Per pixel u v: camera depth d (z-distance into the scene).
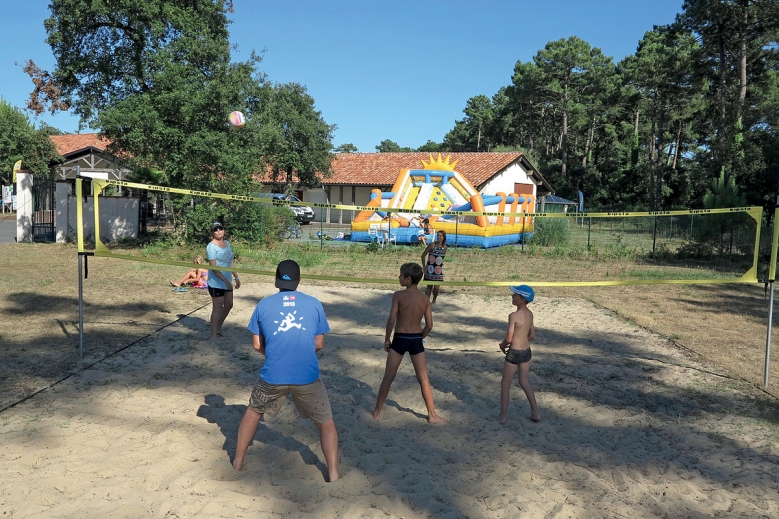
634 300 11.84
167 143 17.39
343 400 5.59
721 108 39.69
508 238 23.73
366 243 22.50
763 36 37.22
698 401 5.85
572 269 16.70
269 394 3.79
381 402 5.08
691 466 4.36
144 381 5.95
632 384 6.35
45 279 11.97
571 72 66.06
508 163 33.25
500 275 15.14
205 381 6.00
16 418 4.86
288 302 3.85
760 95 41.09
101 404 5.25
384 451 4.42
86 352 6.88
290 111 31.78
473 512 3.54
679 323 9.58
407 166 36.84
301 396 3.80
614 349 7.86
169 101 16.98
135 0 18.20
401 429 4.92
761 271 16.19
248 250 17.61
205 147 16.91
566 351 7.71
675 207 52.47
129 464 4.04
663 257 19.75
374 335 8.37
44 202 20.19
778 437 4.94
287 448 4.40
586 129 72.44
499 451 4.49
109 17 19.34
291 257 16.84
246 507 3.50
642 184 56.16
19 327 7.95
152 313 9.20
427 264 10.89
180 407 5.23
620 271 16.33
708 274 15.66
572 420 5.25
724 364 7.15
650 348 7.95
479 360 7.20
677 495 3.87
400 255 19.02
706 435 4.97
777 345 8.16
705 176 40.66
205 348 7.27
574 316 10.09
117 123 16.95
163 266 14.37
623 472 4.20
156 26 18.41
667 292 12.98
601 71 64.75
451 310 10.54
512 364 5.11
